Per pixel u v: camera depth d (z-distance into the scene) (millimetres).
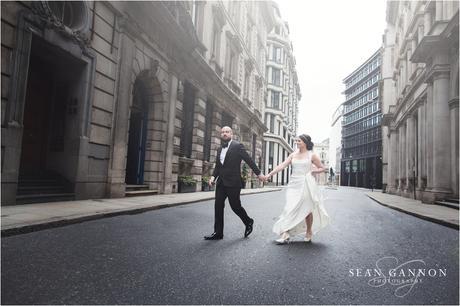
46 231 5027
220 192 5113
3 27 6723
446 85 14617
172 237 5035
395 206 12695
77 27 8727
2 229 4484
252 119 28875
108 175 10047
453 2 15055
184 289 2828
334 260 3959
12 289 2684
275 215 8438
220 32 20531
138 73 11500
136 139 13406
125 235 5039
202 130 17641
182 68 14898
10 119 6855
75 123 8945
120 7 10281
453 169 13828
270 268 3521
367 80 61031
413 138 21109
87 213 6426
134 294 2680
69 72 9141
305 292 2855
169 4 13141
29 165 8664
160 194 13227
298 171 5129
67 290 2715
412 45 21938
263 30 35562
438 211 10656
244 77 27562
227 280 3094
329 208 11391
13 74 6906
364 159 61594
